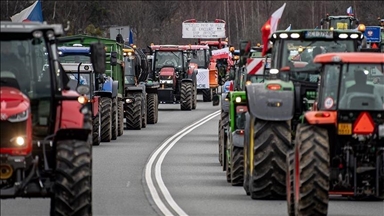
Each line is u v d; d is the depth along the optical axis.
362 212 30.88
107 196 35.00
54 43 28.66
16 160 26.39
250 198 34.50
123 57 66.44
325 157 28.52
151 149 53.50
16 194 26.44
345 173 29.38
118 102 62.41
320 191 28.41
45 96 28.20
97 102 55.19
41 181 26.86
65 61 56.75
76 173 26.69
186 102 89.00
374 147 29.22
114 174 41.62
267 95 33.09
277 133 33.41
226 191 36.47
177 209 31.94
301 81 35.78
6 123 26.41
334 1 130.88
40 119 28.16
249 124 35.03
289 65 36.16
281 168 33.38
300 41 36.78
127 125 68.06
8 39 28.34
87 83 53.06
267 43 36.03
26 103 26.78
